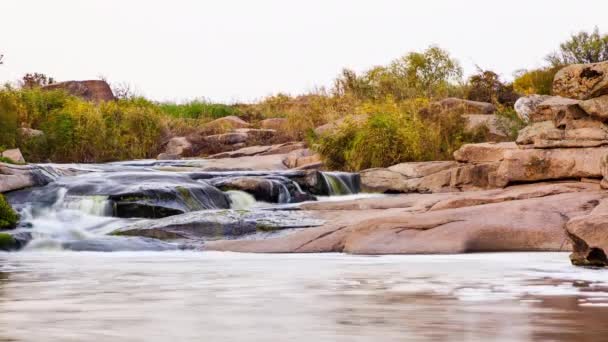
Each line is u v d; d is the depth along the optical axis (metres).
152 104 36.34
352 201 17.11
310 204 17.16
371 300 5.76
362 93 36.28
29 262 10.48
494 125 24.66
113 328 4.47
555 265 9.41
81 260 10.88
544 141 17.62
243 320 4.77
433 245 12.29
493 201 15.48
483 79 32.94
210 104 41.22
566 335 4.10
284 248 13.02
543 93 33.31
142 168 22.36
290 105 41.19
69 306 5.50
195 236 14.70
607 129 17.03
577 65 17.23
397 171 20.95
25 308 5.39
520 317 4.81
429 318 4.79
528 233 12.69
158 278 7.80
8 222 14.99
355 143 23.47
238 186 19.19
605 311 5.08
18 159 21.02
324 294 6.21
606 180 15.39
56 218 16.38
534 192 15.84
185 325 4.59
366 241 12.61
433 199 16.30
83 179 18.03
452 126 24.52
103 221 16.16
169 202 17.20
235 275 8.10
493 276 7.84
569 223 9.49
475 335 4.12
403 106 26.61
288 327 4.48
